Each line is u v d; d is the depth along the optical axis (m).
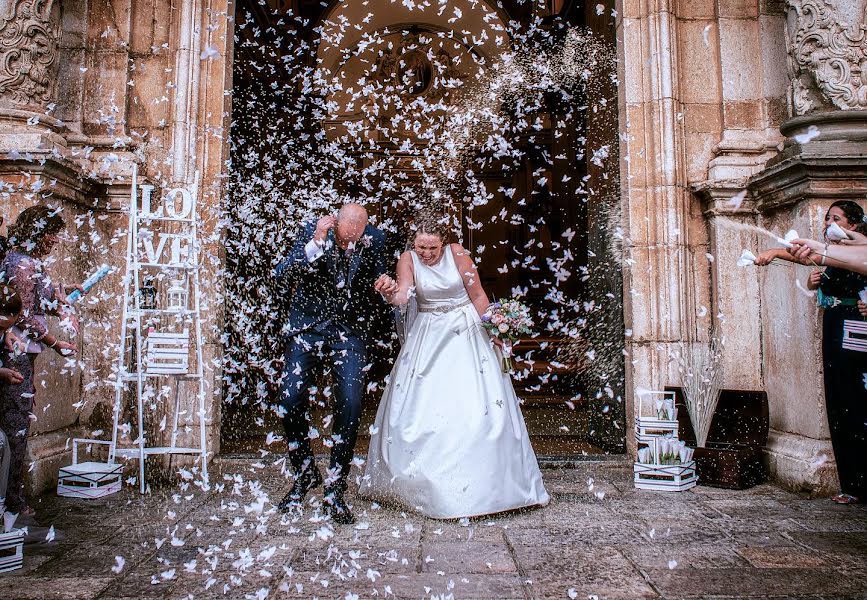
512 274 12.76
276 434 4.98
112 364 3.85
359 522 2.86
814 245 2.36
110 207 3.94
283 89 7.67
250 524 2.82
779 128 3.92
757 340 4.00
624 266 4.24
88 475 3.29
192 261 3.59
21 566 2.26
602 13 4.87
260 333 4.66
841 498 3.18
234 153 4.97
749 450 3.61
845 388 3.12
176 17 4.14
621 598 2.01
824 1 3.60
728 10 4.25
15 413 2.70
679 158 4.13
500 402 3.06
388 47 13.95
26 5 3.68
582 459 4.01
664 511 3.05
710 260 4.09
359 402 2.91
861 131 3.50
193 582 2.13
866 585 2.11
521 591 2.07
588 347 4.88
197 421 3.88
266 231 4.82
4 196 3.34
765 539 2.62
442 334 3.15
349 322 3.01
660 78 4.15
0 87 3.60
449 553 2.45
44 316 2.91
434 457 2.93
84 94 4.06
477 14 12.98
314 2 11.82
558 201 11.37
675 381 3.98
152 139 4.10
